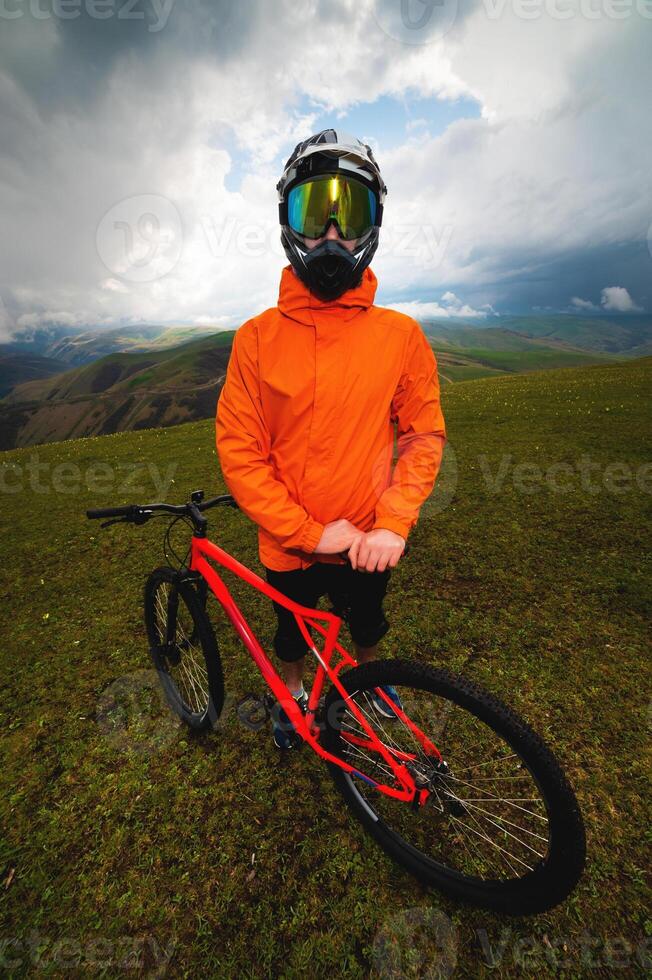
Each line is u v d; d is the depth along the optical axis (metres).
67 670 3.29
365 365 1.60
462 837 2.05
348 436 1.66
